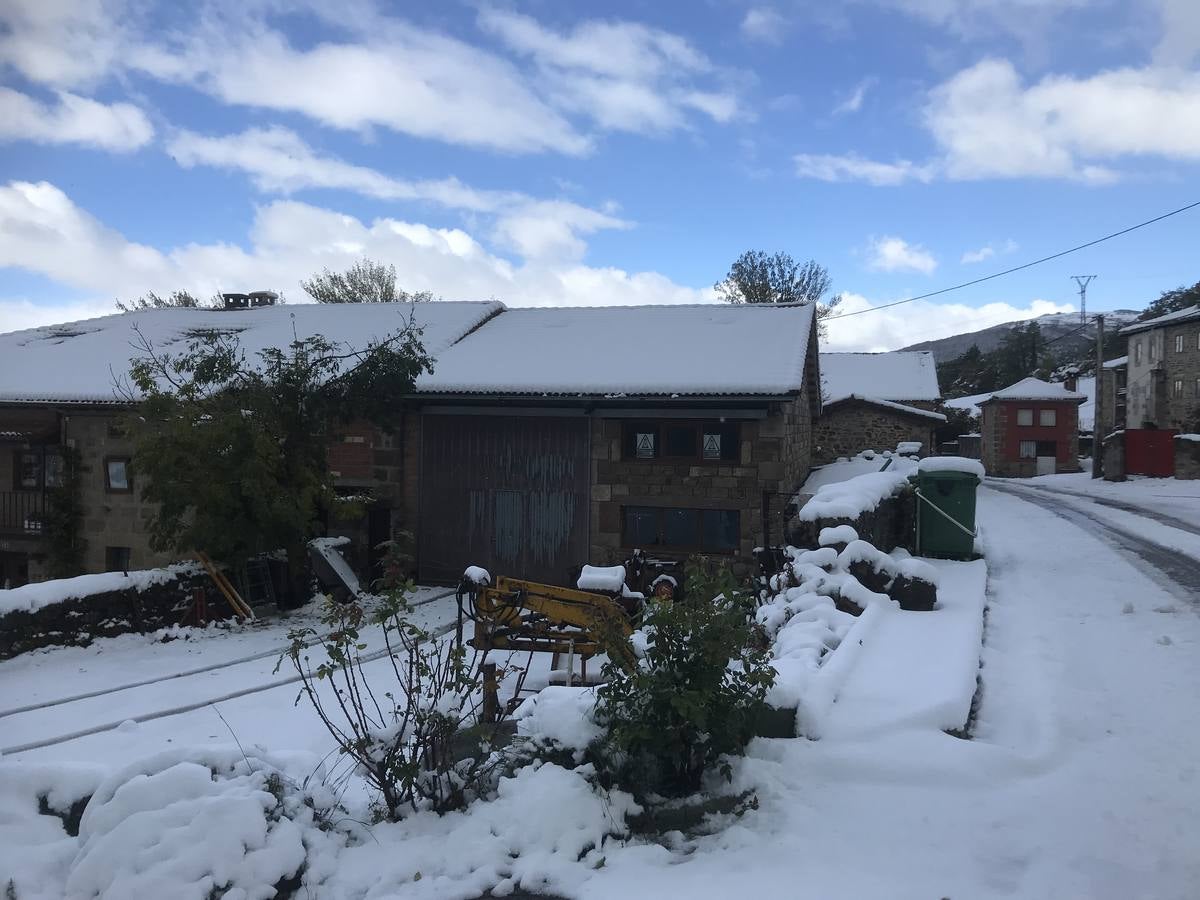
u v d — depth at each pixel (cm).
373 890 382
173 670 919
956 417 4662
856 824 425
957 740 508
